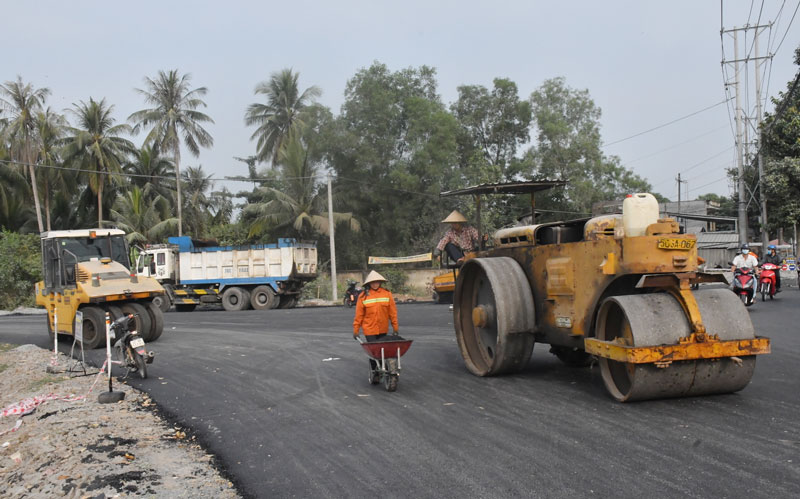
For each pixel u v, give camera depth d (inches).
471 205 1528.1
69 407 328.5
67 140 1708.9
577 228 329.4
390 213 1654.8
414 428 249.4
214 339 593.9
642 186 1825.8
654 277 261.4
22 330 797.9
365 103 1620.3
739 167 1355.8
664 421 237.6
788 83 1192.2
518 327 322.7
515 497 174.4
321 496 185.0
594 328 285.6
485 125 1788.9
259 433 258.5
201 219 1926.7
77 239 589.6
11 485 223.3
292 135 1676.9
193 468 218.4
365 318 338.3
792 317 549.6
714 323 257.4
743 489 171.0
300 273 1106.7
